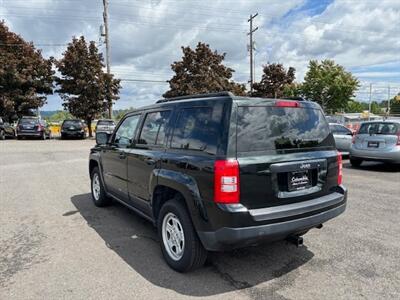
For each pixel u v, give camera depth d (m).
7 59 26.52
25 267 3.83
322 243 4.51
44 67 29.27
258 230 3.18
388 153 9.99
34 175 9.74
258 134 3.37
